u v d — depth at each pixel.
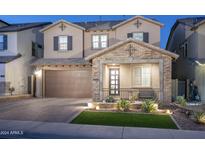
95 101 14.80
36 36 23.00
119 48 14.71
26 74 20.92
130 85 16.88
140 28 19.62
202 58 16.78
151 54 14.23
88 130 8.00
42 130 7.95
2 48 20.03
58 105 14.23
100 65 14.98
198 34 17.12
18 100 17.52
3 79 18.28
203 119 9.13
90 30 20.28
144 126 8.66
